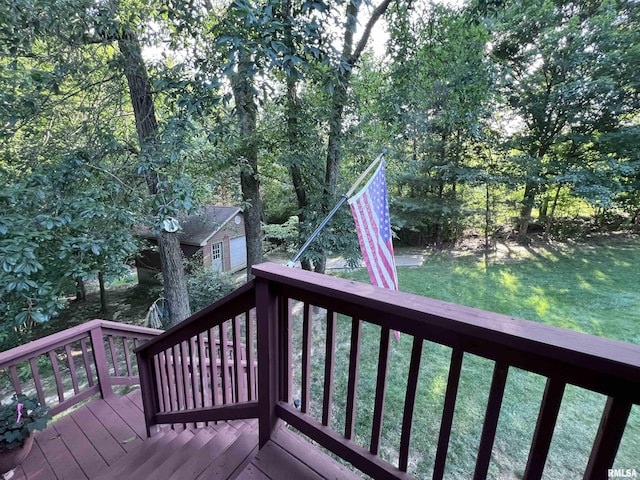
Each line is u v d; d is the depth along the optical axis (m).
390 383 4.94
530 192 11.09
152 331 3.29
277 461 1.30
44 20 3.29
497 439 3.76
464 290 8.67
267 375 1.38
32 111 3.61
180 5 3.63
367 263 3.04
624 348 0.66
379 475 1.12
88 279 3.74
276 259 12.55
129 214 3.85
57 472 2.12
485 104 6.48
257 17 2.75
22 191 3.26
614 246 11.12
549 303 7.54
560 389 0.74
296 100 5.88
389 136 6.34
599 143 9.34
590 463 0.75
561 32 8.69
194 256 10.38
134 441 2.38
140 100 4.70
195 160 5.81
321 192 6.65
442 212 11.73
